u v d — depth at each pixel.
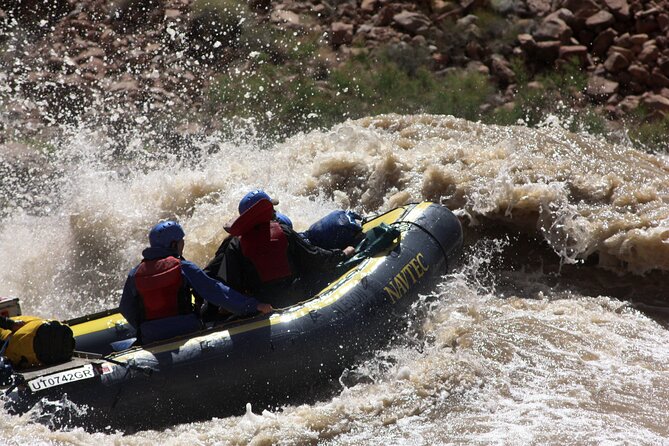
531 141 33.84
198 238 29.38
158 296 20.64
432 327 23.81
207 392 20.08
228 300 20.95
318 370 21.34
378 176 31.88
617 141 52.62
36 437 17.62
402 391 20.44
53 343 19.61
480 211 29.75
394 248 24.33
